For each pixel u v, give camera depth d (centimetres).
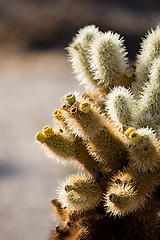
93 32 85
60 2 990
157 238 78
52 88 631
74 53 84
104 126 77
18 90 653
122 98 76
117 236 78
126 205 70
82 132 75
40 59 821
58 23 922
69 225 80
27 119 512
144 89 79
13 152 421
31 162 394
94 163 80
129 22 830
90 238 77
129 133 72
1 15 991
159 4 927
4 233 266
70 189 75
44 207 300
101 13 903
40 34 917
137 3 920
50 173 360
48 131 78
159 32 81
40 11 979
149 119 76
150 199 77
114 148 77
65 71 728
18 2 1024
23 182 354
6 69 787
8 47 897
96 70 82
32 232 262
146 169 72
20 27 950
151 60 81
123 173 75
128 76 81
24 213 298
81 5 948
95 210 80
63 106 75
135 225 78
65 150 79
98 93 85
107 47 80
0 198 325
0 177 364
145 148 71
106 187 76
